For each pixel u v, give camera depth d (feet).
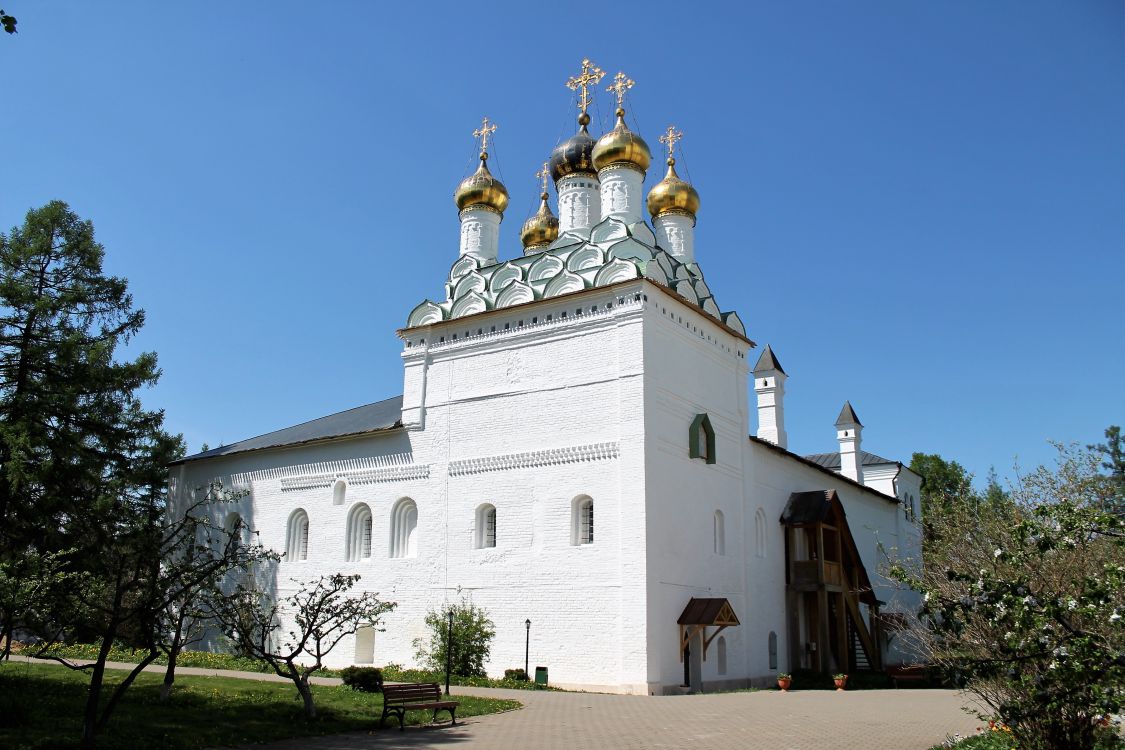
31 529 79.71
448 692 72.02
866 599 117.19
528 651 87.71
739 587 98.37
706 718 60.03
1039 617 30.63
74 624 44.01
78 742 42.22
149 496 101.71
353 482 108.17
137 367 91.71
